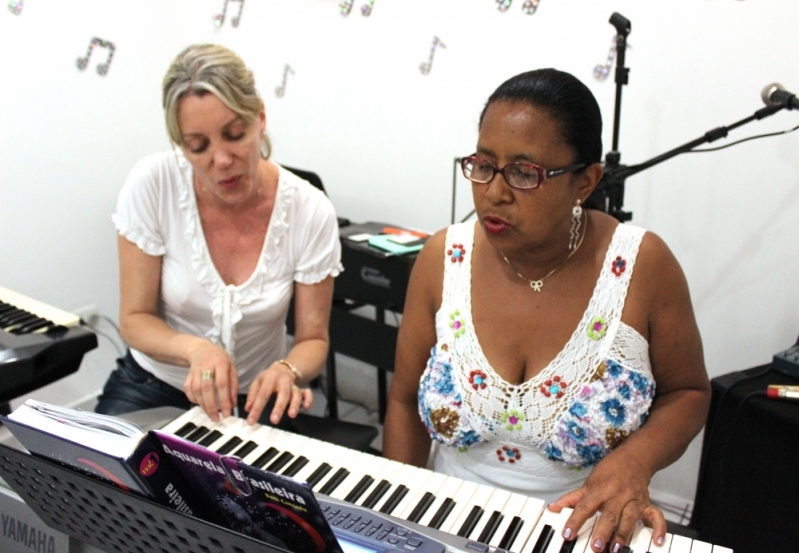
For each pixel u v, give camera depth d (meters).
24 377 1.35
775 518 1.62
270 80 2.72
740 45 1.86
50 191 2.40
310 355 1.53
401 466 1.10
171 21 2.71
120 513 0.84
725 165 1.96
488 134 1.05
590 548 0.92
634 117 2.06
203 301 1.55
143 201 1.50
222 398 1.25
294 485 0.71
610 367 1.17
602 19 2.04
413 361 1.36
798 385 1.65
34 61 2.27
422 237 2.30
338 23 2.50
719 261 2.04
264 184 1.52
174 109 1.29
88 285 2.61
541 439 1.19
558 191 1.06
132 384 1.65
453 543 0.90
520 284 1.22
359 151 2.62
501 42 2.22
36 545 1.05
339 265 1.63
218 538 0.76
